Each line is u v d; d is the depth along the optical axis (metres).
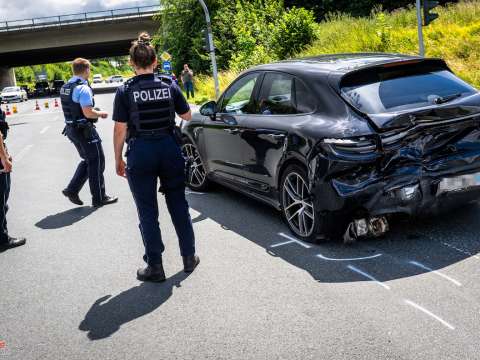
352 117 4.35
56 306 3.94
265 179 5.29
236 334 3.32
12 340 3.48
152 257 4.23
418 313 3.40
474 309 3.39
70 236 5.59
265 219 5.59
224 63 31.27
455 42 15.09
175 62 35.75
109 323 3.61
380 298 3.63
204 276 4.26
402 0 32.25
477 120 4.41
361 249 4.51
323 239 4.66
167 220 5.84
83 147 6.48
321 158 4.37
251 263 4.45
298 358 3.00
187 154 7.04
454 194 4.41
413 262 4.16
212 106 5.98
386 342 3.09
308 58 5.46
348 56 5.22
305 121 4.67
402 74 4.69
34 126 19.20
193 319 3.56
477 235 4.58
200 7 33.81
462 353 2.92
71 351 3.29
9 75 73.00
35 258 5.01
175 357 3.12
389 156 4.21
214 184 7.05
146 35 4.20
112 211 6.44
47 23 49.69
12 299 4.13
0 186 5.23
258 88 5.56
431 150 4.30
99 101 32.41
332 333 3.23
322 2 34.47
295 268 4.26
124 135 4.20
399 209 4.33
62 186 8.12
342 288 3.83
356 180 4.24
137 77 4.12
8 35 50.00
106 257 4.89
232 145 5.80
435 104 4.38
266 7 27.48
